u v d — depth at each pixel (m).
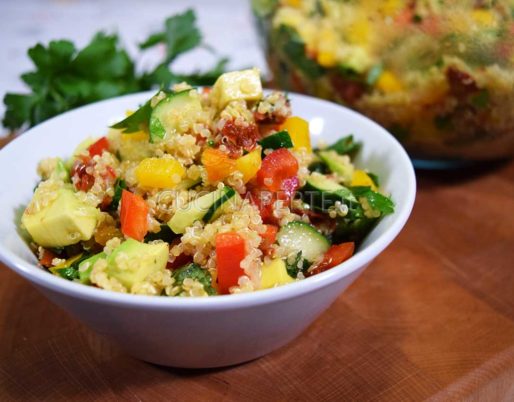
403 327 0.29
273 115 0.29
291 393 0.26
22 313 0.30
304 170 0.29
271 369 0.27
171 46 0.42
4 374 0.27
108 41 0.40
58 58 0.39
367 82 0.36
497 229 0.35
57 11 0.74
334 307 0.31
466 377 0.27
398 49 0.35
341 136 0.33
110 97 0.39
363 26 0.36
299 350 0.28
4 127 0.39
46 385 0.27
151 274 0.25
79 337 0.29
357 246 0.29
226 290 0.25
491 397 0.27
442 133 0.37
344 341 0.29
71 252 0.27
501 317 0.30
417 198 0.38
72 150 0.32
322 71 0.37
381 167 0.31
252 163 0.27
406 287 0.32
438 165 0.40
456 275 0.32
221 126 0.28
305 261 0.27
